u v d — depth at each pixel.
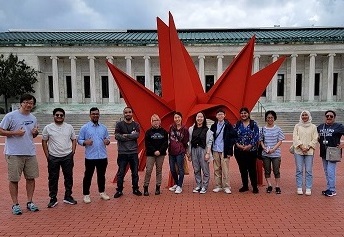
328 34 37.88
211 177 9.44
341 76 38.19
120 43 36.62
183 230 5.27
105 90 39.97
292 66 36.56
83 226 5.48
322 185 8.27
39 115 30.02
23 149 6.03
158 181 7.47
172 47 8.75
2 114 32.12
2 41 36.12
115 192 7.80
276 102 37.50
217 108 8.72
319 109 33.78
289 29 42.06
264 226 5.41
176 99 8.55
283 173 9.92
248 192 7.60
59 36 38.97
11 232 5.26
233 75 8.68
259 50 36.41
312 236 4.99
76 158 13.39
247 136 7.34
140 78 39.78
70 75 39.62
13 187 6.11
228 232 5.17
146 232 5.20
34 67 36.72
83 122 27.44
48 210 6.37
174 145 7.51
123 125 7.30
